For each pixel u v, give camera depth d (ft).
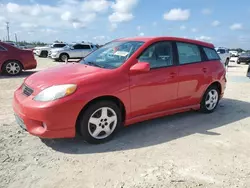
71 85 11.17
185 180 9.46
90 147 11.93
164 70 14.20
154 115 14.32
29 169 9.91
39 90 11.32
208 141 13.03
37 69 44.04
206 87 16.87
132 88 12.80
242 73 47.91
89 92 11.39
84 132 11.77
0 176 9.38
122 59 13.33
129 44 14.52
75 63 15.12
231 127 15.25
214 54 18.01
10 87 25.61
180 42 15.57
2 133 13.10
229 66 73.15
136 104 13.20
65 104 10.87
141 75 13.15
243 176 9.87
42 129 11.11
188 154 11.50
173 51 14.99
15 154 10.99
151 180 9.39
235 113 18.24
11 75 34.65
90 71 12.51
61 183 9.10
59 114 10.85
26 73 37.55
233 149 12.20
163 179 9.48
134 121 13.47
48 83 11.48
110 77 12.17
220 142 12.96
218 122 16.08
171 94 14.75
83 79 11.58
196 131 14.38
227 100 22.35
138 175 9.70
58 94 10.90
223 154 11.63
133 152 11.55
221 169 10.33
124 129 14.34
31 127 11.29
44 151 11.39
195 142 12.85
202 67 16.46
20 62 34.96
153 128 14.62
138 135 13.53
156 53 14.15
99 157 11.01
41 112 10.72
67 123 11.13
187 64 15.58
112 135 12.73
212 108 17.98
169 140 13.00
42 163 10.37
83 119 11.61
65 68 13.66
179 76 14.92
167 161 10.82
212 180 9.52
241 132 14.48
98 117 12.09
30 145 11.89
